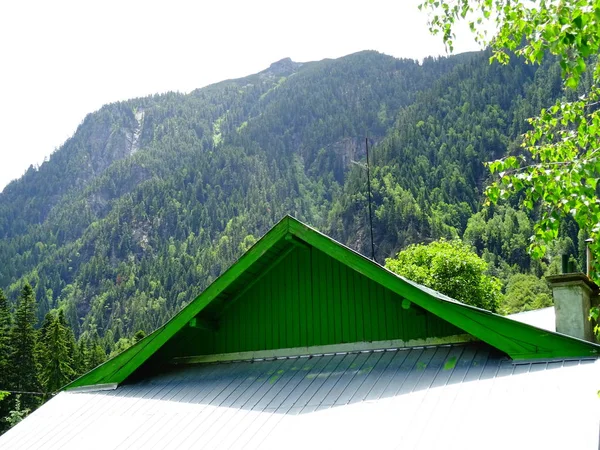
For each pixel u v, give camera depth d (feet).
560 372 28.17
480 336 30.81
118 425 34.24
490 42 26.94
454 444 25.22
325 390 32.24
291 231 35.94
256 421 31.04
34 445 34.27
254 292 38.81
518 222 522.47
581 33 19.56
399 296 34.91
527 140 25.81
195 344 39.93
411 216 599.16
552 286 41.39
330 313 36.47
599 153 20.71
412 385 30.48
